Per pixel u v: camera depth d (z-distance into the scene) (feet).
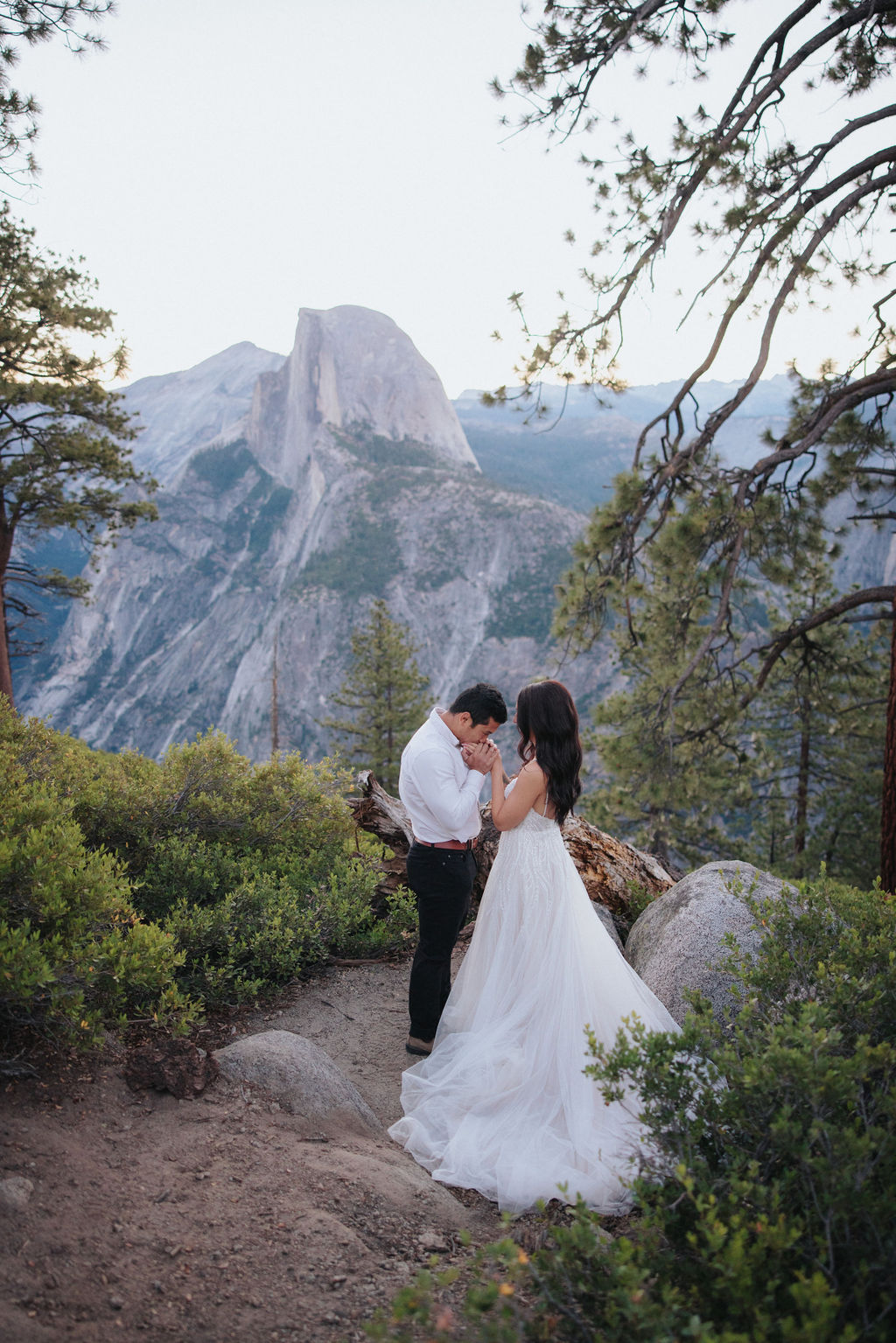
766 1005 9.71
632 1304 5.49
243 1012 14.60
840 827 67.87
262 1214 8.48
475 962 13.16
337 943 17.35
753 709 62.75
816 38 29.25
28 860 10.34
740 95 30.81
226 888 16.58
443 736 13.16
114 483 72.02
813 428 33.91
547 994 11.76
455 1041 12.48
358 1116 11.25
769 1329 5.26
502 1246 6.09
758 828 82.23
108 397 65.62
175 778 18.75
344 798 21.39
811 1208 6.64
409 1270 8.13
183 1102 10.32
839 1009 8.97
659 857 23.09
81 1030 9.88
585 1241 6.40
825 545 37.73
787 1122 6.76
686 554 33.45
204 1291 7.30
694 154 29.99
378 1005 15.55
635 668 51.49
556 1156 10.38
